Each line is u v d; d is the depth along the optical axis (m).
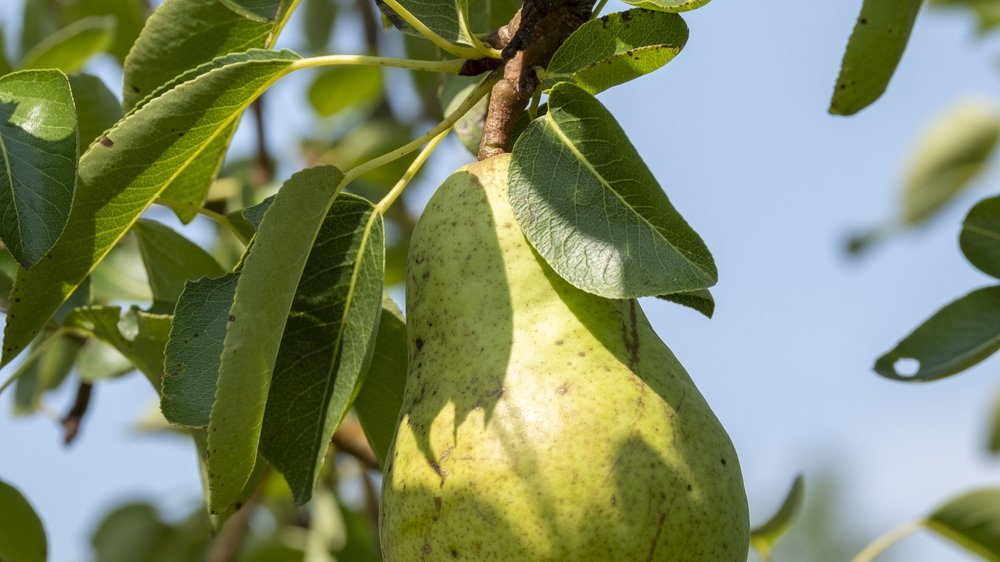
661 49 0.63
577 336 0.61
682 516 0.60
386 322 0.68
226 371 0.60
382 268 0.64
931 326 0.69
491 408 0.61
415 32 0.65
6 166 0.61
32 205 0.61
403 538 0.61
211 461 0.60
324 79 1.03
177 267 0.73
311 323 0.64
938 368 0.69
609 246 0.61
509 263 0.62
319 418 0.64
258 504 0.97
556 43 0.65
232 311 0.60
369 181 0.97
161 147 0.64
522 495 0.60
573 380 0.61
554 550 0.59
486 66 0.65
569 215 0.62
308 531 0.95
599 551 0.59
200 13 0.69
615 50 0.63
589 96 0.62
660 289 0.61
